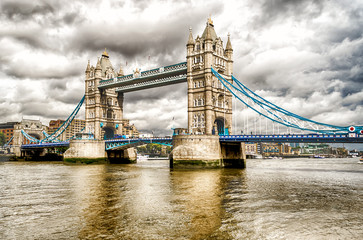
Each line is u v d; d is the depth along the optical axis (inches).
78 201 1417.3
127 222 1059.3
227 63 3946.9
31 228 1005.8
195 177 2353.6
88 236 919.0
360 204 1350.9
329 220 1093.1
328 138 2726.4
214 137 3260.3
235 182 2046.0
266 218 1112.8
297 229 989.8
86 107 5162.4
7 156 5871.1
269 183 2001.7
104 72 5152.6
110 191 1688.0
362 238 910.4
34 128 6688.0
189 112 3690.9
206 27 3821.4
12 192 1701.5
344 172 2987.2
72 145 4547.2
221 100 3823.8
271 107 3314.5
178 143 3289.9
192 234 933.2
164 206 1296.8
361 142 2610.7
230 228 992.9
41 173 2834.6
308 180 2187.5
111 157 4805.6
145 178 2310.5
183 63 3922.2
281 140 2979.8
